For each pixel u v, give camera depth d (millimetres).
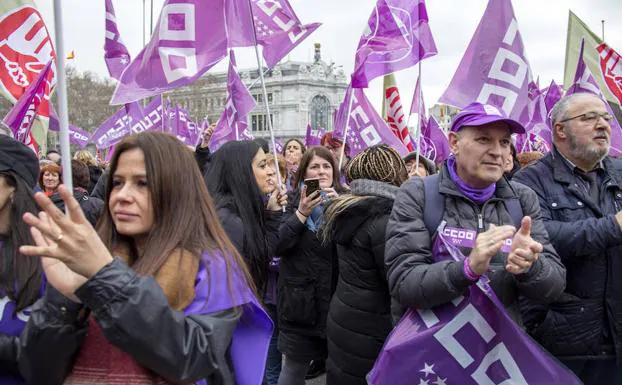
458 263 2395
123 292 1534
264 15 5773
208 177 3598
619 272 3027
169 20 4586
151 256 1788
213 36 4633
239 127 6945
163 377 1690
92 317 1715
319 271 3990
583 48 5902
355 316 3236
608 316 3021
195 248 1827
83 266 1521
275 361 4801
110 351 1697
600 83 6352
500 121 2600
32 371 1697
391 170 3334
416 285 2496
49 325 1633
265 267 3611
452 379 2482
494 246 2291
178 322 1617
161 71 4578
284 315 4121
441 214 2715
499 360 2455
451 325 2488
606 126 3115
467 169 2682
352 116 7297
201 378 1703
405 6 5266
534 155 6766
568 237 2941
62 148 2336
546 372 2420
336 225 3252
